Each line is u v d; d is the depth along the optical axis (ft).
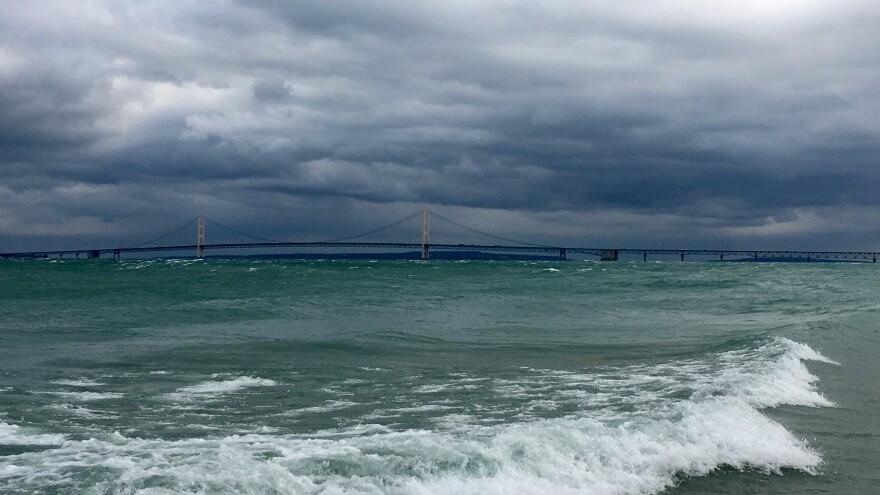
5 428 30.01
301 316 81.41
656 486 26.11
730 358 53.42
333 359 51.24
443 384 42.29
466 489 23.54
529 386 41.88
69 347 55.77
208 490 21.76
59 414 33.17
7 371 44.29
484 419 33.47
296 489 22.27
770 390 41.06
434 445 26.58
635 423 30.96
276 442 28.19
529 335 69.21
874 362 55.01
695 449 29.50
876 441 32.76
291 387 40.75
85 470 23.44
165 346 56.75
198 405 35.88
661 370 48.08
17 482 22.40
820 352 56.70
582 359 53.52
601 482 25.58
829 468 29.12
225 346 56.90
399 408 35.81
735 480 27.27
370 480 23.38
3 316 76.28
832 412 37.73
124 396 37.65
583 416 33.83
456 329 72.95
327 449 26.35
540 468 25.73
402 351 56.08
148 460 24.82
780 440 31.89
